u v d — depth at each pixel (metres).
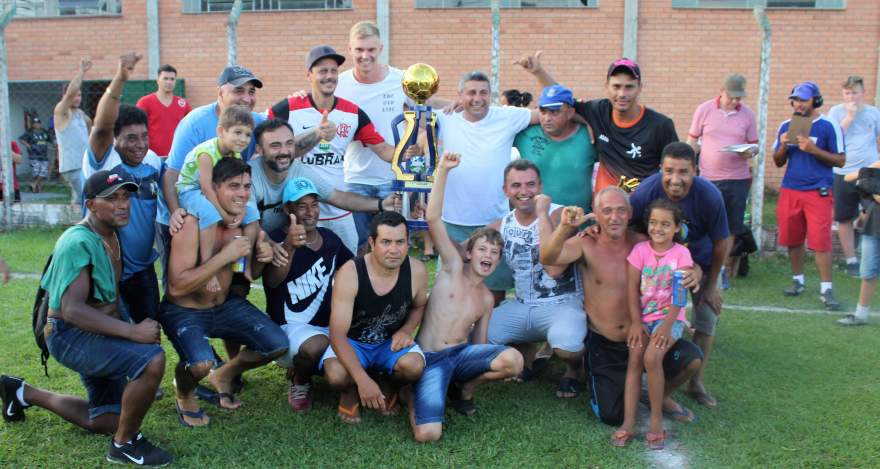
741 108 7.49
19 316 5.97
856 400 4.59
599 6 13.12
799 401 4.59
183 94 14.23
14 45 14.81
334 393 4.59
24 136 13.38
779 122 13.32
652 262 4.07
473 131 5.14
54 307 3.49
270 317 4.39
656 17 13.10
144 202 4.16
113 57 14.49
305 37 13.70
